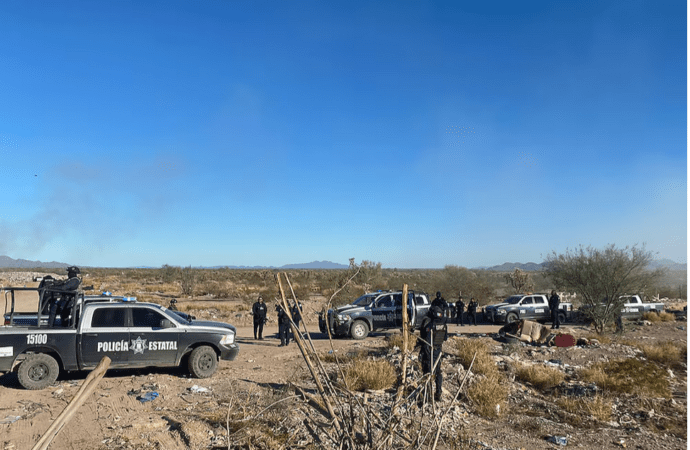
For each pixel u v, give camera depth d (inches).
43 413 304.2
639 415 327.3
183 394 350.9
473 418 304.3
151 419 285.3
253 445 233.6
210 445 239.3
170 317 415.8
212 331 415.8
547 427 292.7
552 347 571.5
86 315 392.2
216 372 438.0
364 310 715.4
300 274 2859.3
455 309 954.1
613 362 477.4
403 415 155.9
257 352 576.4
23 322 428.8
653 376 425.1
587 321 904.3
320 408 140.3
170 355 405.1
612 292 769.6
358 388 350.3
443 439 255.8
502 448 252.7
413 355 461.7
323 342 662.5
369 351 541.6
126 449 237.6
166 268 2154.3
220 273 2960.1
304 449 224.5
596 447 262.2
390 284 1456.7
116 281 2111.2
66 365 380.5
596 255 792.9
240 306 1119.0
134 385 377.7
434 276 1464.1
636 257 767.1
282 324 616.4
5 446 246.4
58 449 240.4
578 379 425.4
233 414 286.2
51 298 398.3
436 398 309.3
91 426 275.4
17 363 372.8
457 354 497.0
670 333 792.3
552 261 868.0
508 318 952.3
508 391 362.3
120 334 394.6
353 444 134.0
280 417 274.5
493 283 2034.9
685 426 302.5
